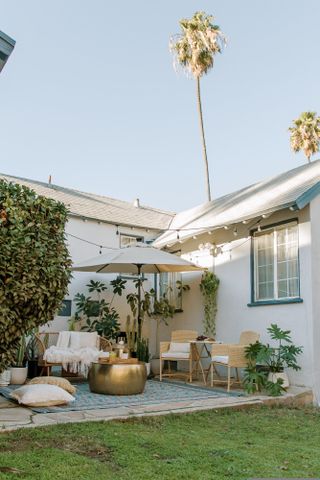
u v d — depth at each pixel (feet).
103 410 21.08
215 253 36.42
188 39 69.31
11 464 13.43
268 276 31.42
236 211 33.88
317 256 27.99
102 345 36.45
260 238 32.53
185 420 20.57
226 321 34.47
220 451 15.72
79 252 40.57
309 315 27.37
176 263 30.50
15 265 16.76
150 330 43.29
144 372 27.04
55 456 14.32
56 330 38.32
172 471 13.42
